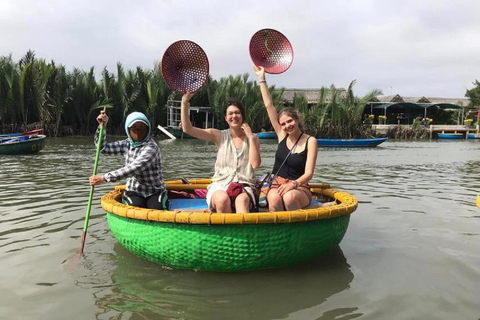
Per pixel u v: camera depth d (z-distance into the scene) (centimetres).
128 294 283
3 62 2481
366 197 644
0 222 458
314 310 262
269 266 323
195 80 387
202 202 404
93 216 487
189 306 267
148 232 323
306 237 320
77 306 265
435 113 4450
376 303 273
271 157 1452
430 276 319
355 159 1417
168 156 1412
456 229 454
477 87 4541
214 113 3098
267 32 443
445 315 256
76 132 2900
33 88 2519
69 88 2717
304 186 374
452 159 1438
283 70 440
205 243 307
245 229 304
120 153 414
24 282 302
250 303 271
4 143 1319
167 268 333
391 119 4241
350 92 2758
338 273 325
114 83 2938
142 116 375
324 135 2748
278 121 397
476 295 285
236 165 372
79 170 942
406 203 595
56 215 490
